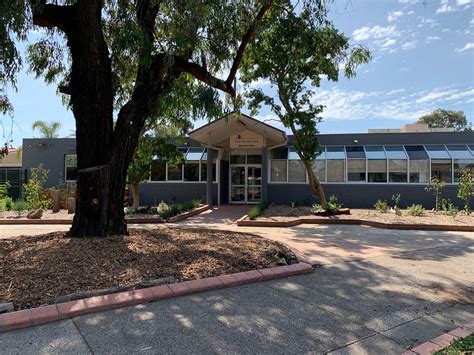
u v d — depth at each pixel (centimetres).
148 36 733
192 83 879
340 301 493
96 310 426
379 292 538
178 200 2256
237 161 2338
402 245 945
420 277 626
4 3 572
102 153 761
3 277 506
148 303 458
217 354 343
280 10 1214
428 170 2016
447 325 425
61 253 611
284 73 1564
